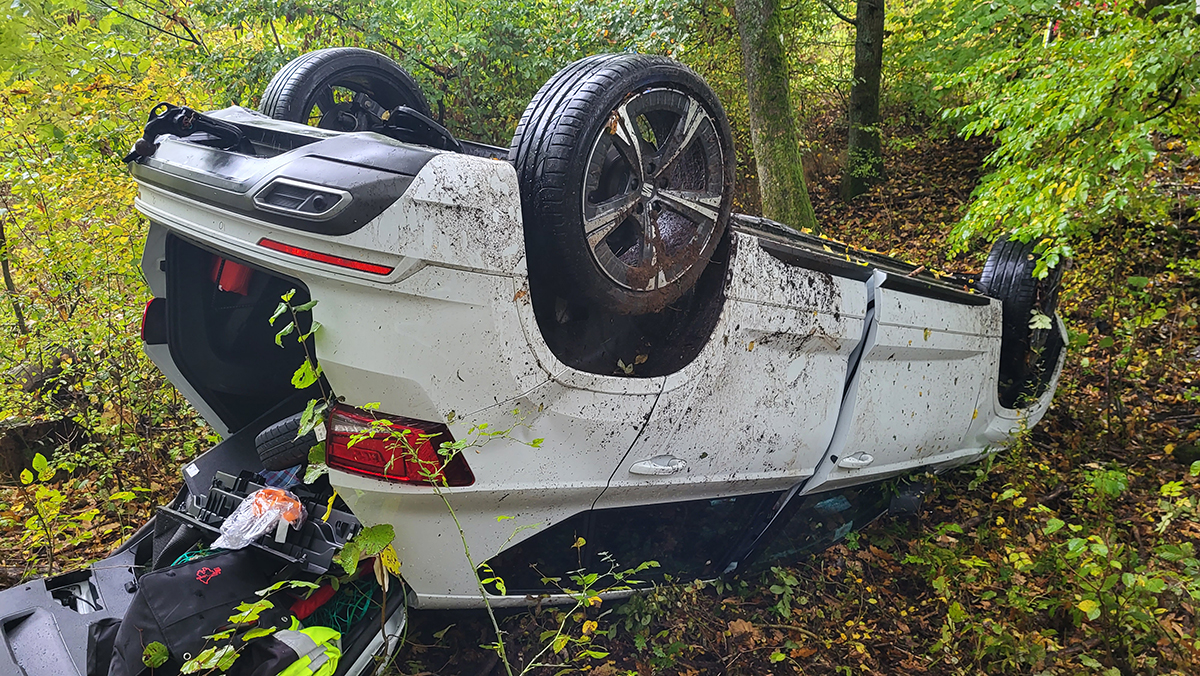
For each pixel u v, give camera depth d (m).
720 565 3.07
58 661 1.92
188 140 2.26
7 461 3.82
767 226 3.08
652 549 2.83
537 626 2.66
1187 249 6.90
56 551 3.13
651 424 2.41
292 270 1.90
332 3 6.68
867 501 3.81
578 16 7.59
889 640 3.09
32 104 4.14
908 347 3.38
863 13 9.42
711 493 2.79
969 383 3.98
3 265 4.54
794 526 3.44
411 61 7.02
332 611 2.11
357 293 1.87
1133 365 5.84
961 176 9.77
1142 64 3.87
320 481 2.40
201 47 6.60
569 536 2.53
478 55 7.24
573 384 2.20
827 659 2.91
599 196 2.28
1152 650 2.99
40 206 4.23
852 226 9.10
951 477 4.43
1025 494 4.16
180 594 1.85
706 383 2.54
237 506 2.31
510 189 1.98
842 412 3.16
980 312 4.04
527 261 2.10
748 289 2.62
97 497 3.52
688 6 7.62
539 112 2.08
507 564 2.36
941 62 8.91
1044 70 4.51
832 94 11.23
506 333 2.01
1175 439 5.00
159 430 4.03
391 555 1.96
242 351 2.86
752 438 2.76
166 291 2.60
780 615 3.07
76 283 4.29
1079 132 4.38
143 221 4.27
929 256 7.95
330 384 1.98
